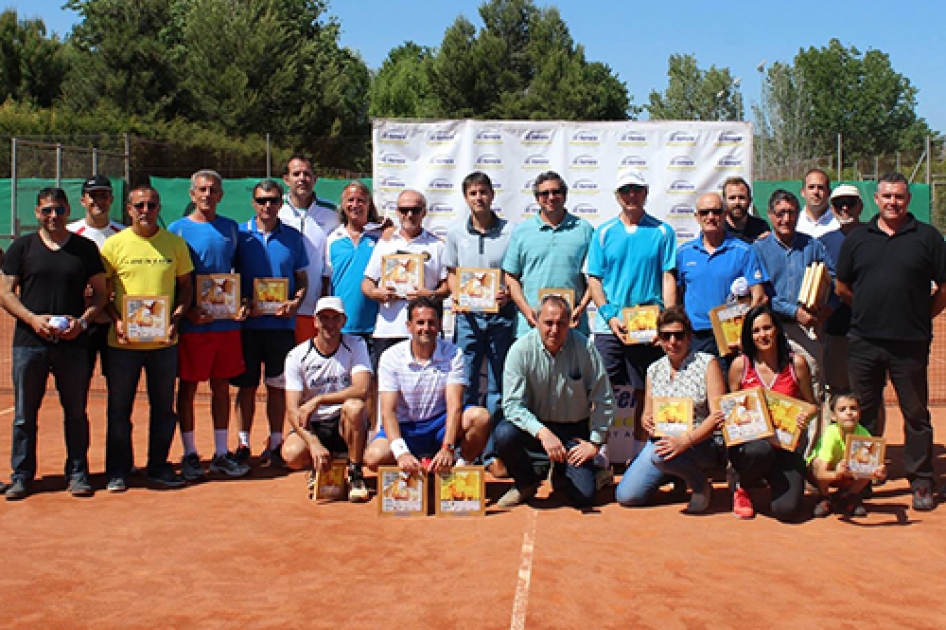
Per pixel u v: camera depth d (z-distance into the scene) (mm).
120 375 7168
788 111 45344
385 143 9562
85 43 47719
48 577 5250
